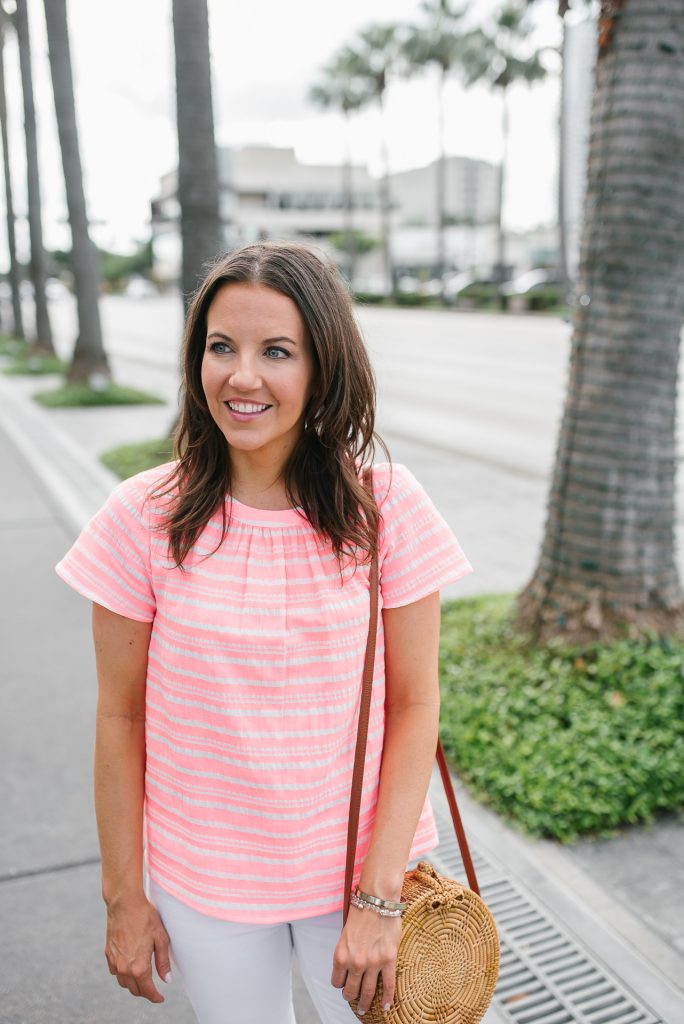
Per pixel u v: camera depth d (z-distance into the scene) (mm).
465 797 3115
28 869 2707
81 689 3910
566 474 3688
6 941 2418
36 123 18266
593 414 3553
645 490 3570
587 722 3262
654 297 3412
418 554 1375
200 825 1336
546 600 3812
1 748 3402
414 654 1390
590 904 2600
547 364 17219
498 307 35438
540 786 3000
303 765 1302
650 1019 2174
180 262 7871
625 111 3283
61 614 4805
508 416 11336
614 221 3377
